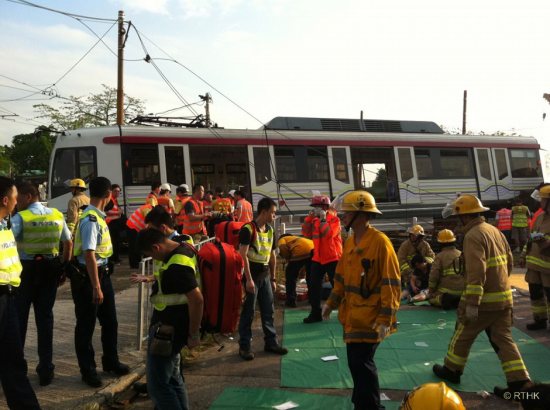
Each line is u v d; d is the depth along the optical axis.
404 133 16.19
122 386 4.66
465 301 4.45
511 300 4.42
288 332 6.61
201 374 5.11
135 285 9.42
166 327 3.33
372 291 3.60
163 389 3.37
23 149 46.75
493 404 4.28
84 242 4.41
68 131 13.12
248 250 5.61
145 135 13.16
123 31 19.95
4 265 3.47
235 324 3.82
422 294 8.34
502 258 4.43
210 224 9.96
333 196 14.83
